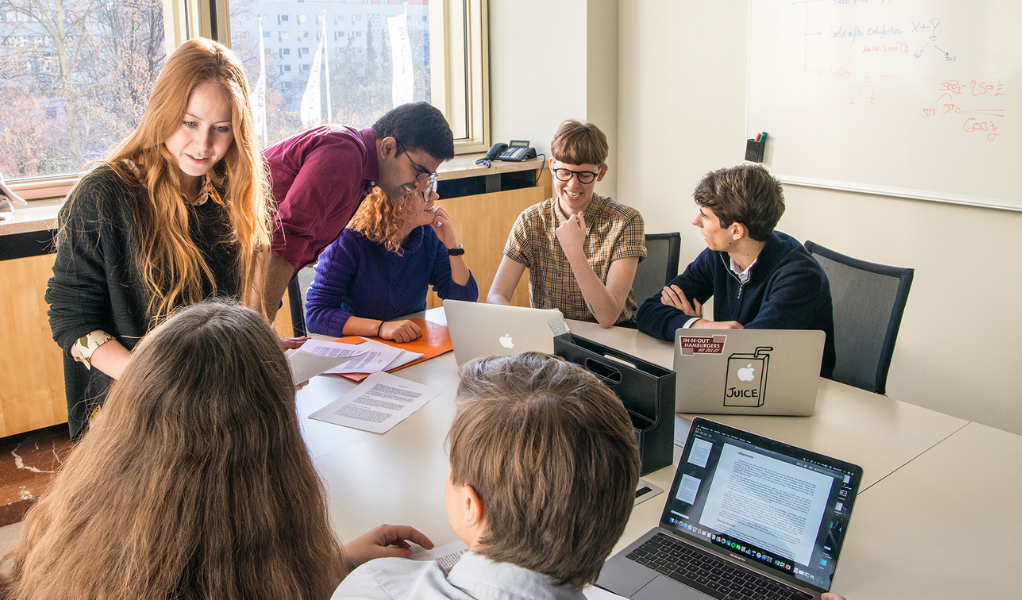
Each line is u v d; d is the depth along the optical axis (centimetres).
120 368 147
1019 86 243
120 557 75
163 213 150
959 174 263
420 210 227
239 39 330
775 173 321
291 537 83
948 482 139
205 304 88
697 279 237
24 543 86
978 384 275
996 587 110
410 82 399
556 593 73
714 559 117
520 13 391
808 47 298
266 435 80
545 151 399
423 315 240
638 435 141
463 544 119
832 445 154
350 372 191
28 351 268
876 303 214
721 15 330
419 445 154
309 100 361
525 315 176
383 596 77
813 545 111
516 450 70
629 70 376
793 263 202
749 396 167
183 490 75
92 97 294
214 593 77
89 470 78
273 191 197
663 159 371
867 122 285
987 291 266
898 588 111
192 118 145
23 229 250
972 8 249
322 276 228
